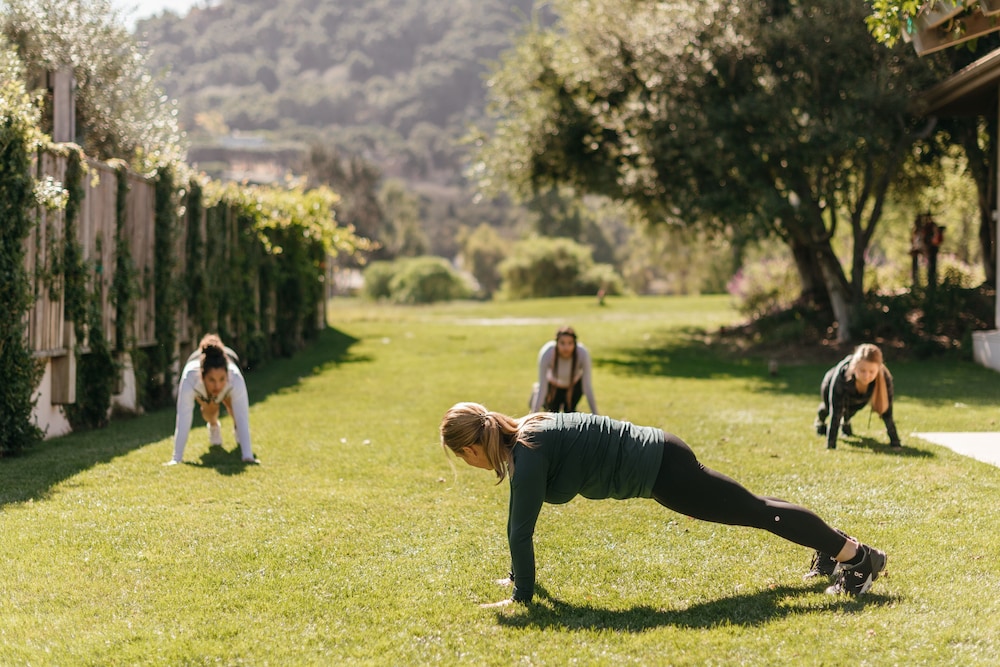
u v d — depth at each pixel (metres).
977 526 5.21
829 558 4.50
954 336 16.03
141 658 3.56
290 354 17.27
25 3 12.75
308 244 18.36
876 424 8.91
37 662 3.49
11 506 5.70
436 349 18.33
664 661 3.54
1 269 7.39
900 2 7.12
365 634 3.84
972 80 13.67
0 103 7.40
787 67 16.19
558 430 4.06
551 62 20.06
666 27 16.94
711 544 5.11
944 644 3.60
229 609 4.11
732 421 9.26
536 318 27.81
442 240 133.38
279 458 7.41
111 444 8.16
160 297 11.30
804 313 19.77
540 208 82.56
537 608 4.14
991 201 16.84
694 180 17.55
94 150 13.61
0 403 7.49
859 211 17.06
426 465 7.18
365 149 194.38
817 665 3.45
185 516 5.55
